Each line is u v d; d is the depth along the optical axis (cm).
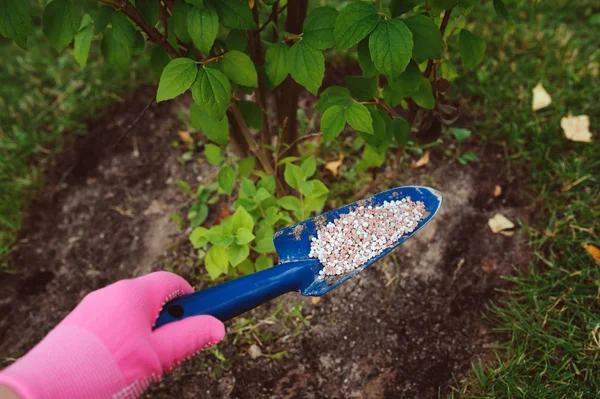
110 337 38
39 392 34
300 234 53
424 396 60
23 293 71
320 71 46
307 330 65
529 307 64
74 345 37
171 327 41
